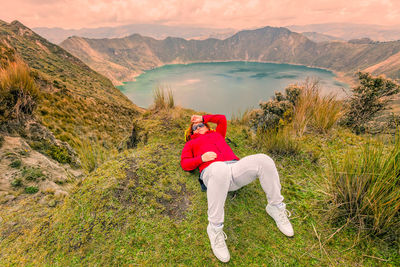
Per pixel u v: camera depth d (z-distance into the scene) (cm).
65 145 835
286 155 351
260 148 385
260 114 526
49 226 238
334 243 199
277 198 214
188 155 279
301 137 409
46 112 1850
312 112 470
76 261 197
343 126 485
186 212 243
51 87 2867
